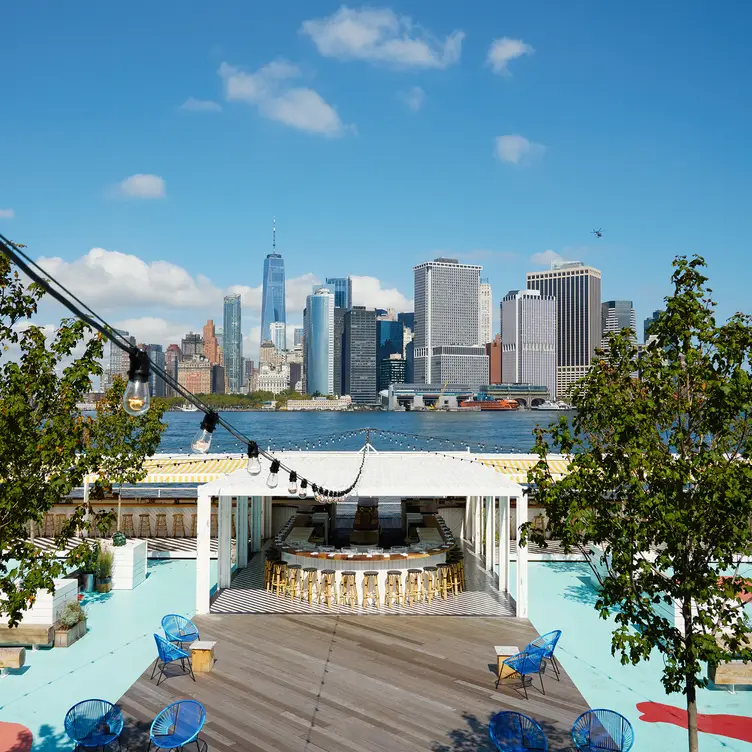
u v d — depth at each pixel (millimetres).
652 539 8812
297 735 10789
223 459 27891
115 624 16453
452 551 20375
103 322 4176
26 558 8664
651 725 11430
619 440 8984
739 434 8773
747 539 8109
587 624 16656
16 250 3510
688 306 8883
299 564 19062
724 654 7953
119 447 20719
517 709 11852
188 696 12234
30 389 9094
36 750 10430
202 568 17203
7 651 13242
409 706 11891
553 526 9484
